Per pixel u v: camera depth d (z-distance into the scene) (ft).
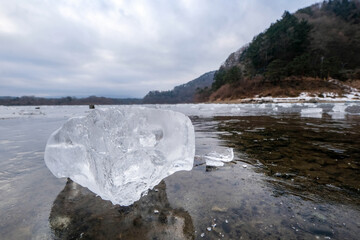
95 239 2.51
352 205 3.23
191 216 2.99
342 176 4.50
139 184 3.36
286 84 105.40
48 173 4.92
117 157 3.16
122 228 2.73
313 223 2.77
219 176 4.60
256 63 154.92
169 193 3.75
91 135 3.33
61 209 3.22
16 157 6.45
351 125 13.67
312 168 5.08
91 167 3.35
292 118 19.52
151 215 3.03
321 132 10.85
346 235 2.52
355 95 86.84
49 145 4.18
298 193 3.69
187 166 4.33
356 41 138.82
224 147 7.55
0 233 2.63
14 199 3.56
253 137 9.65
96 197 3.63
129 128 3.48
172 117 4.14
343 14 173.58
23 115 29.60
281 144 7.98
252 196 3.59
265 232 2.59
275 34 144.87
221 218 2.92
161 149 3.82
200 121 18.65
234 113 29.66
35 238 2.54
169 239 2.49
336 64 115.14
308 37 143.02
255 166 5.31
